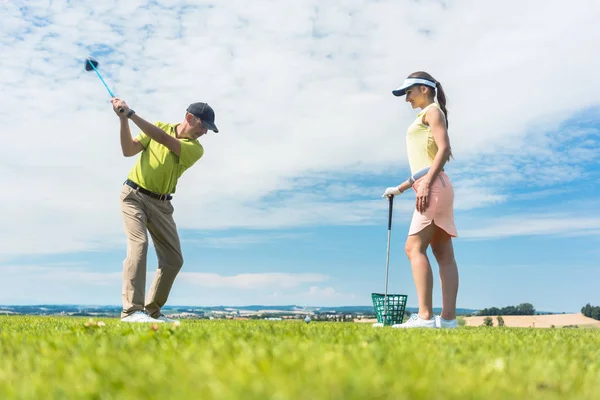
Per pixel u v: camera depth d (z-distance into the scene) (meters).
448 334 3.06
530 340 2.84
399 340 2.47
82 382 1.41
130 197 5.35
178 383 1.31
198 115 5.53
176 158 5.46
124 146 5.30
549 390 1.38
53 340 2.32
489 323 6.11
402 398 1.18
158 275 5.67
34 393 1.28
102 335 2.59
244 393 1.17
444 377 1.46
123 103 5.11
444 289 4.42
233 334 2.53
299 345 2.04
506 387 1.36
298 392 1.17
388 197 4.98
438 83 4.57
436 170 4.25
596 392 1.38
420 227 4.29
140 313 5.10
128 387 1.30
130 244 5.23
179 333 2.53
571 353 2.22
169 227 5.58
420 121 4.47
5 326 3.74
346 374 1.36
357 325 4.39
